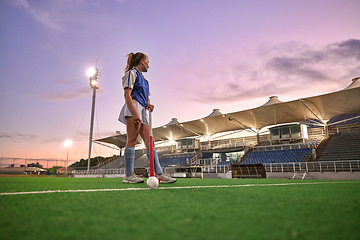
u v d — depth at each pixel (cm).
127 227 90
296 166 1912
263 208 132
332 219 104
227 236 79
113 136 3534
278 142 2655
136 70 404
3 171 2522
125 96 383
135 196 191
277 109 2239
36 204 146
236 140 3100
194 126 2900
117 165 3616
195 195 201
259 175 1491
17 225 93
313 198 178
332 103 1980
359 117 2331
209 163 2602
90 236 79
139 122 377
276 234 81
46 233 82
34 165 3066
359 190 258
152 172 283
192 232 83
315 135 2547
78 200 165
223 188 293
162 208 131
